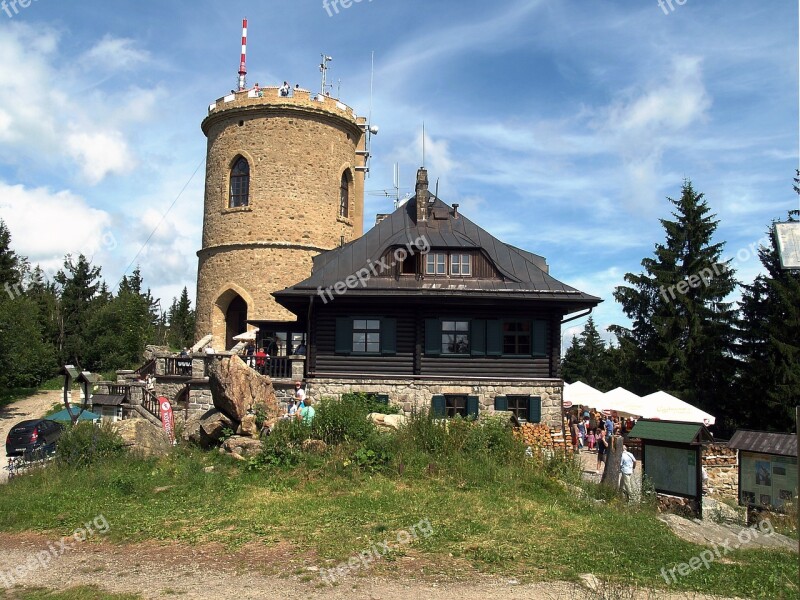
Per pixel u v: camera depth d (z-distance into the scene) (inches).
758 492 742.5
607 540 543.8
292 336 1321.4
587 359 3026.6
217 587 434.3
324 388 1104.2
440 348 1112.8
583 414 1382.9
